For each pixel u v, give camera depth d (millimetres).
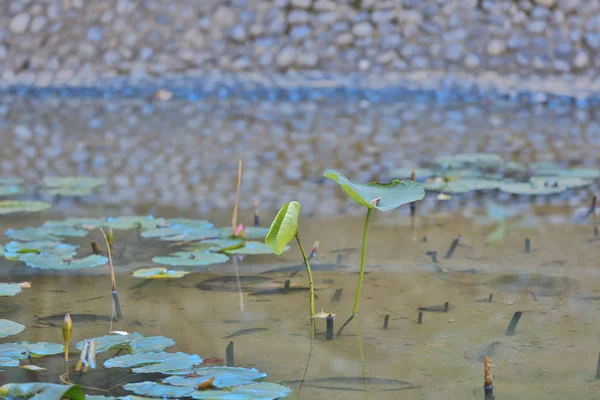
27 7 10344
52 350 2461
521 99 8844
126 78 9453
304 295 3088
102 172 5562
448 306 2959
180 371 2264
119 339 2535
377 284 3217
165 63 9688
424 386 2252
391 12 9969
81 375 2277
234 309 2930
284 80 9336
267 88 9164
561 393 2205
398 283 3230
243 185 5176
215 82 9297
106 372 2299
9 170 5617
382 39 9797
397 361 2438
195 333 2676
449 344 2582
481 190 5129
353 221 4312
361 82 9258
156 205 4645
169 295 3084
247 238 3836
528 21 9844
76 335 2646
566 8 9898
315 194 4949
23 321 2791
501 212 4520
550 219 4340
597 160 5938
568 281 3254
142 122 7551
